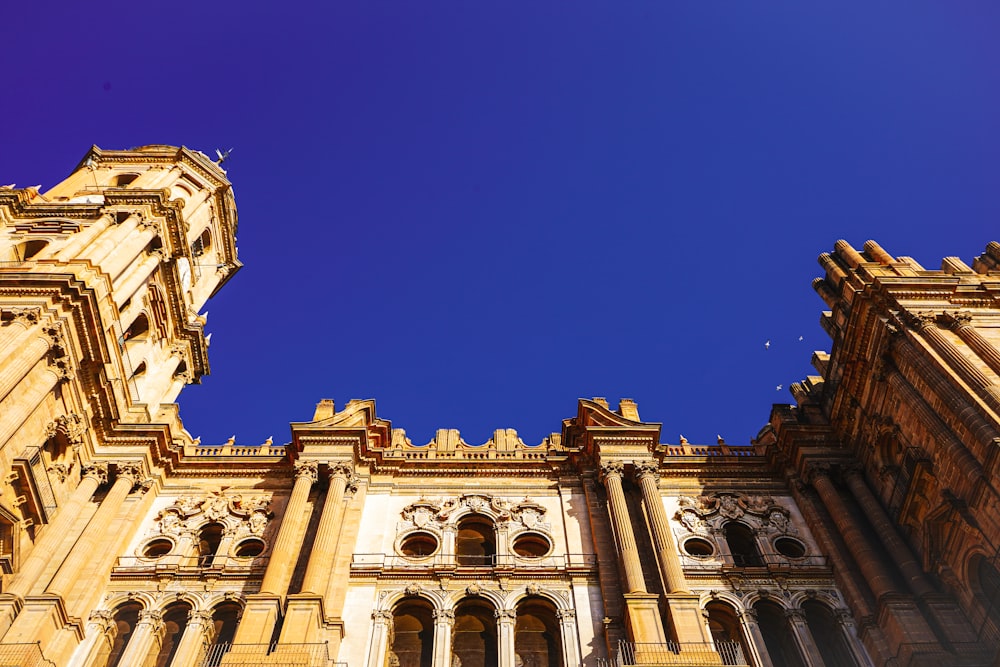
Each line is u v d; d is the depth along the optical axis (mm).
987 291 37531
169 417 42844
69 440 37625
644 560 35312
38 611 31312
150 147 61562
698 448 43375
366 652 31469
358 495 38531
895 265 40562
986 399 30984
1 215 47562
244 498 39750
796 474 40688
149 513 39000
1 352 34031
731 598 34188
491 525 38469
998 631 30047
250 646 29516
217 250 61438
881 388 37625
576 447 42594
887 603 32031
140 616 33344
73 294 38156
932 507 34156
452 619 32938
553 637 33344
